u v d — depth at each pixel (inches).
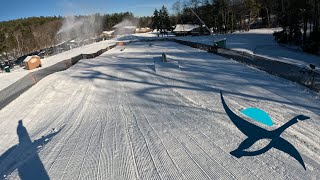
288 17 1670.8
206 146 327.3
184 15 3954.2
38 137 422.6
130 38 3410.4
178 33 3280.0
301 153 302.0
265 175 263.3
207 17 3095.5
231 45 1558.8
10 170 323.3
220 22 3061.0
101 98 624.4
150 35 3846.0
